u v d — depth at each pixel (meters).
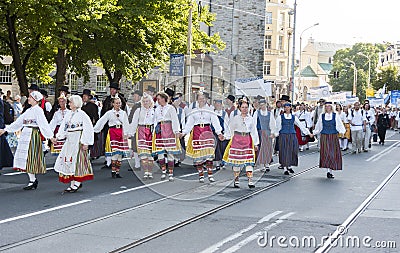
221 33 51.12
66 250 7.00
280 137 15.43
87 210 9.65
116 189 12.04
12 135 19.17
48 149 18.55
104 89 47.06
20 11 21.95
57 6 21.27
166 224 8.60
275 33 84.88
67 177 11.46
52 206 9.98
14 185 12.46
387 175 15.64
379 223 8.94
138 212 9.55
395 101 54.62
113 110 13.98
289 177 14.85
